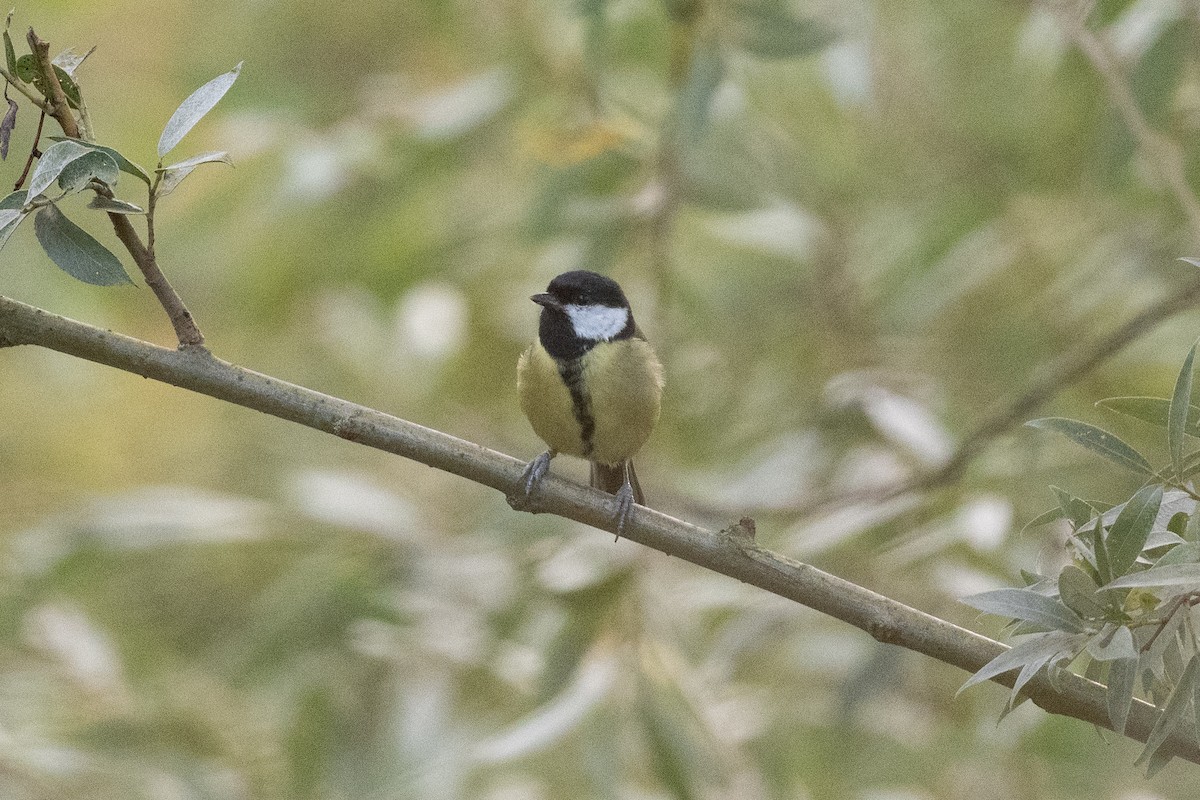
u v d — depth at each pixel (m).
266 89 11.81
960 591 8.53
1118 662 4.46
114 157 4.61
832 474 10.56
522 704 9.66
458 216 11.73
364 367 12.51
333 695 9.77
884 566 9.49
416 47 12.53
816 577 5.52
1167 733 4.38
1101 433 4.69
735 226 11.43
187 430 14.12
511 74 11.21
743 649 9.52
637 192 10.95
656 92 11.41
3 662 10.00
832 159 12.31
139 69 12.86
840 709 9.29
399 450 5.74
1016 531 9.02
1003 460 9.88
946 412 10.90
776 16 9.28
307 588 10.07
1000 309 11.66
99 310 12.09
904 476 10.21
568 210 10.55
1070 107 10.91
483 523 10.77
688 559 5.71
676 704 8.94
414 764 9.17
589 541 9.75
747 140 11.10
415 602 10.19
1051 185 11.43
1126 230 11.12
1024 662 4.35
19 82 4.78
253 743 9.98
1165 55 9.28
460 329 11.40
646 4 10.91
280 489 11.88
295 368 12.96
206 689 10.33
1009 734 9.11
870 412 10.30
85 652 10.03
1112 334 9.02
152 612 11.62
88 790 9.23
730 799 8.97
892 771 10.06
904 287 11.54
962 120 11.78
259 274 11.88
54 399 13.77
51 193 5.31
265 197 11.42
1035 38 10.29
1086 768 10.06
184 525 10.44
